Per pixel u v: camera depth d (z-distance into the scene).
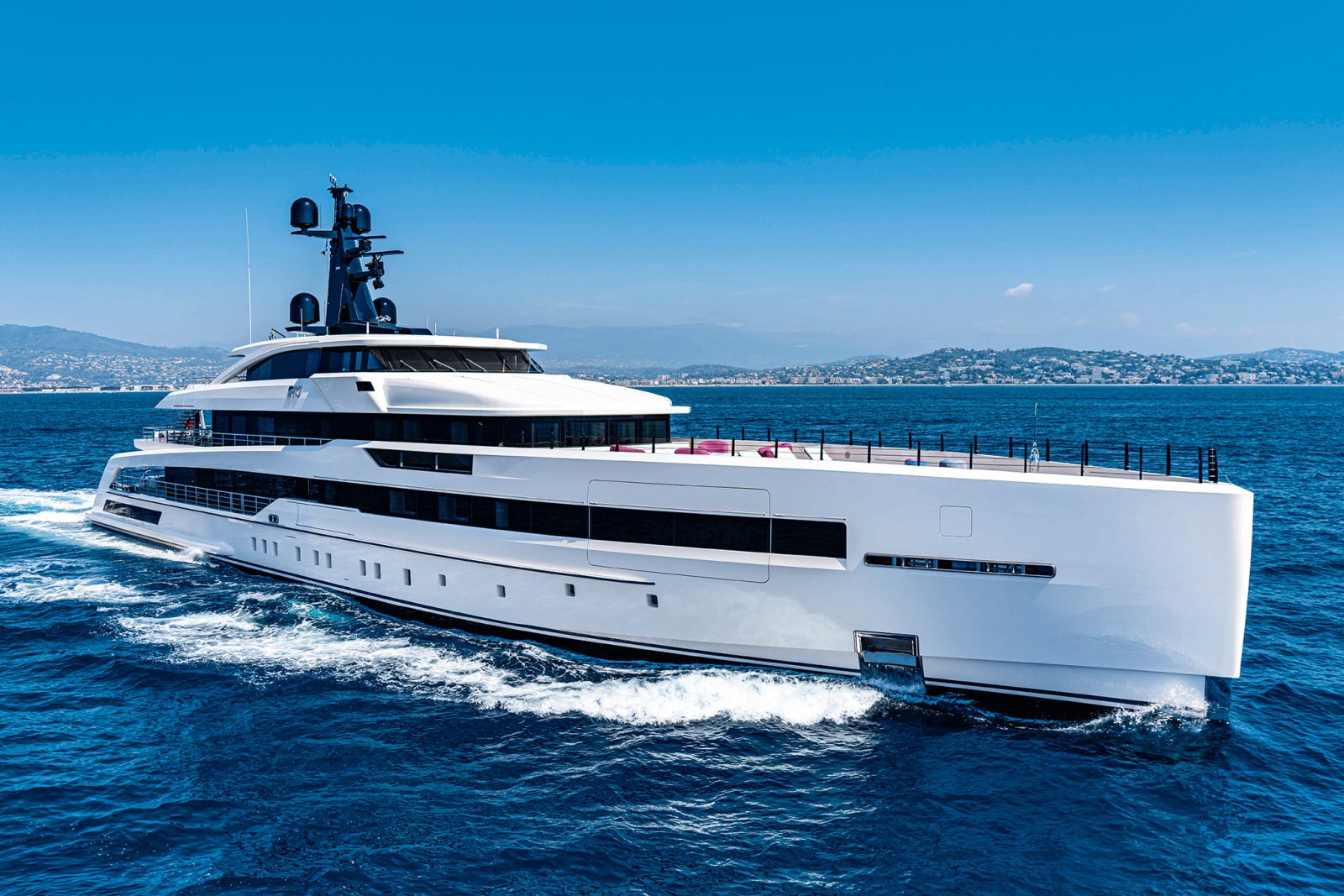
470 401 21.47
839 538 17.52
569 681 19.38
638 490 19.05
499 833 13.73
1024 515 16.34
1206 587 15.69
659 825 13.97
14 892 12.24
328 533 24.83
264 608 24.61
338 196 28.98
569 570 19.95
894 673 17.84
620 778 15.34
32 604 25.27
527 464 20.42
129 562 29.92
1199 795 14.80
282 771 15.70
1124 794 14.84
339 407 24.08
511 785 15.17
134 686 19.44
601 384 25.14
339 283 29.00
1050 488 16.14
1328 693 19.25
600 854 13.16
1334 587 28.16
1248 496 15.34
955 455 21.12
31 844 13.44
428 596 22.56
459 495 21.69
